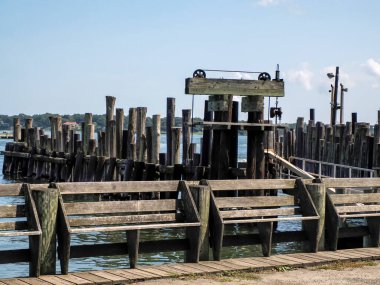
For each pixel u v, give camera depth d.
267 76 22.27
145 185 13.59
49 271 12.34
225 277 12.65
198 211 13.80
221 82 21.61
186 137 30.28
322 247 15.40
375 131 29.98
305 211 15.27
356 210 16.05
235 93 21.78
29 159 45.16
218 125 22.00
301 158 38.59
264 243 14.75
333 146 36.31
